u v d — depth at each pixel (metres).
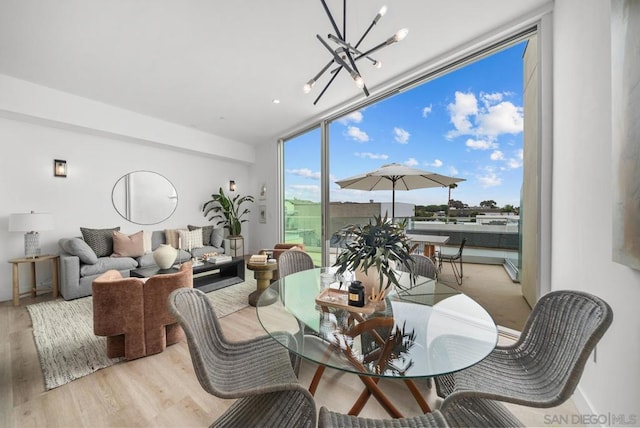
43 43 2.40
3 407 1.46
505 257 2.36
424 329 1.29
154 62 2.73
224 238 5.45
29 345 2.12
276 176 5.32
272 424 0.99
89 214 4.00
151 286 2.01
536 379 1.10
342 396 1.58
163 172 4.85
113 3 1.95
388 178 2.98
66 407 1.47
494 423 0.99
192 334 0.95
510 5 1.98
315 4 1.97
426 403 1.42
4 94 2.96
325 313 1.48
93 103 3.64
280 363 1.27
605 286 1.24
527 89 2.24
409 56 2.60
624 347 1.10
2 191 3.29
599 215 1.29
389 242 1.42
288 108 3.90
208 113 4.12
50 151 3.63
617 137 1.05
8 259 3.31
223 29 2.24
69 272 3.15
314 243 4.44
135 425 1.36
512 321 2.31
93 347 2.10
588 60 1.41
